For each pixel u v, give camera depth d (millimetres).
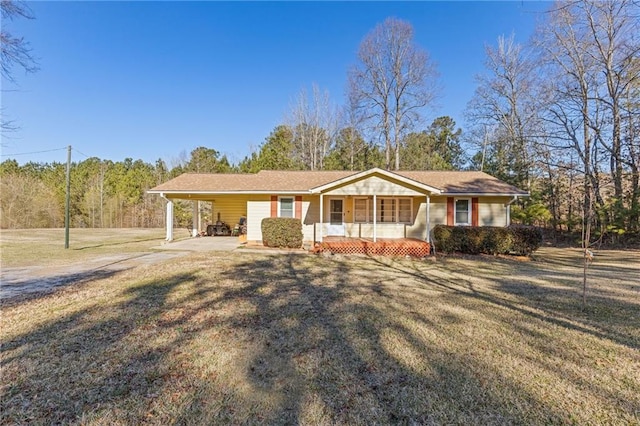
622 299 5859
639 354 3553
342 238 13492
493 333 4160
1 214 25812
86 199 32594
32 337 3914
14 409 2484
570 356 3494
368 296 6035
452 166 34938
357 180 12352
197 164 32500
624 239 15422
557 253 13156
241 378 2982
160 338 3910
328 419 2387
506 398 2678
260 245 13945
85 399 2623
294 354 3504
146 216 33281
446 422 2367
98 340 3836
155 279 7262
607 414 2480
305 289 6547
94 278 7344
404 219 14164
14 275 7676
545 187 19672
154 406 2533
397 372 3119
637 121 14219
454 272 8695
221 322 4504
